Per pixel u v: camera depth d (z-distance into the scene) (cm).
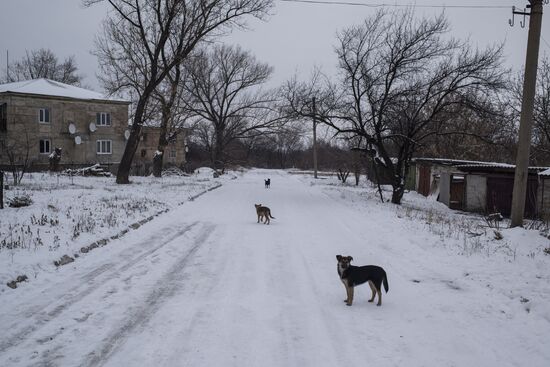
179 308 723
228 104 5297
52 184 2367
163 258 1042
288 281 889
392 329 655
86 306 719
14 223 1186
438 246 1167
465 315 709
